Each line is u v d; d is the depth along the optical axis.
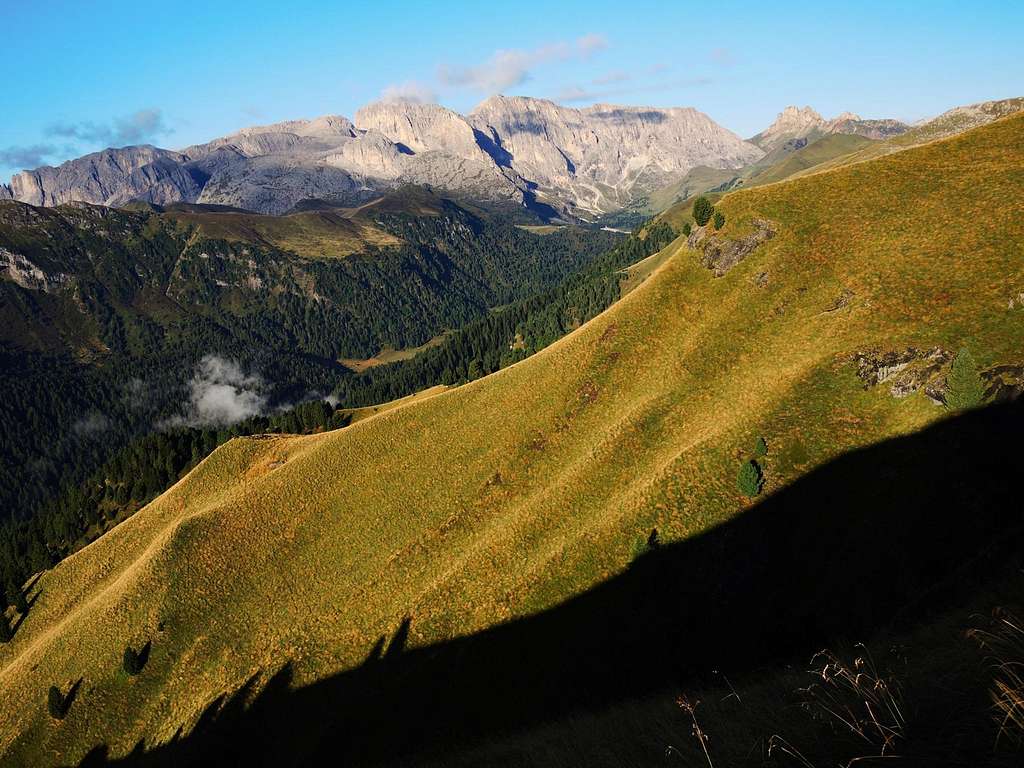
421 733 44.97
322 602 69.81
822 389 52.00
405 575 67.62
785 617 37.81
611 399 75.94
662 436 63.12
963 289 52.19
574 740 12.91
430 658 51.62
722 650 38.59
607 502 58.31
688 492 50.06
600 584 48.28
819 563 39.16
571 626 46.62
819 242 72.44
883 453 42.75
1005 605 8.20
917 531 35.84
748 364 65.19
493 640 49.09
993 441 36.88
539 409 80.56
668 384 69.69
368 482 85.81
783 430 50.03
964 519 34.56
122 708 68.06
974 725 5.52
